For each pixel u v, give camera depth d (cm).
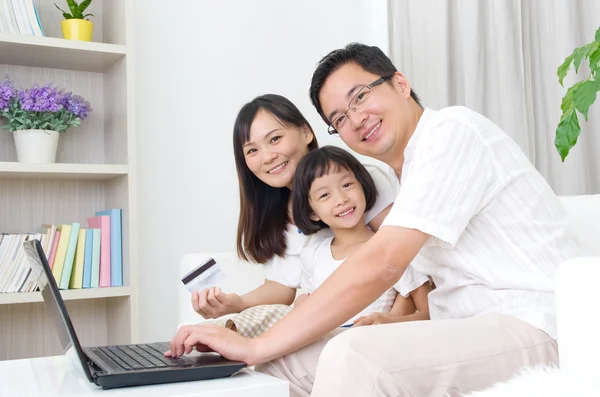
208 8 274
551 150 216
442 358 89
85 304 246
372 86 124
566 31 205
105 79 250
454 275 113
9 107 221
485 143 108
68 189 245
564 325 74
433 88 258
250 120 165
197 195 268
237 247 178
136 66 259
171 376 91
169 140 263
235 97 277
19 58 230
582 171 198
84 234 225
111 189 243
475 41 237
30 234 219
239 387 87
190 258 187
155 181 260
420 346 89
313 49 295
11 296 208
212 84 273
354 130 126
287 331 101
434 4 256
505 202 108
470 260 109
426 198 103
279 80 287
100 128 251
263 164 165
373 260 102
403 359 87
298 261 172
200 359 102
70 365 111
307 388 103
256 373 97
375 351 87
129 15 228
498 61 227
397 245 102
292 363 105
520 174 109
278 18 288
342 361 86
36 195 239
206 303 147
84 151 248
